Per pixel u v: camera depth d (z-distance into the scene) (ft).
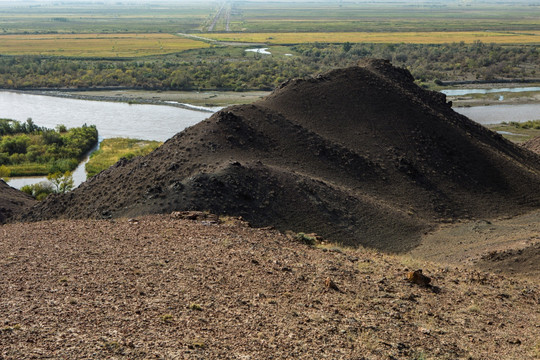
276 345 47.42
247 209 140.87
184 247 78.43
